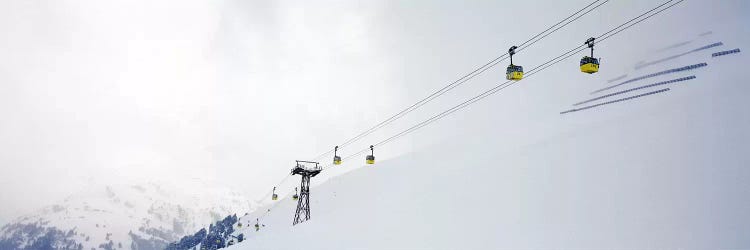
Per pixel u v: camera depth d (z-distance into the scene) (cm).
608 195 1853
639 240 1439
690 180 1717
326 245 2759
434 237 2134
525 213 2003
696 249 1280
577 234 1630
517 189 2355
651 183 1809
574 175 2222
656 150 2106
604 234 1552
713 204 1491
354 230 2891
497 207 2219
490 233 1923
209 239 19225
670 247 1327
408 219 2630
